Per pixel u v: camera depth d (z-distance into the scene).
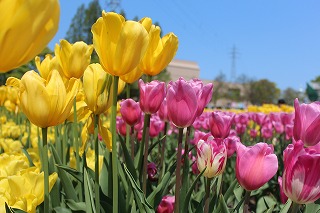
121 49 1.51
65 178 2.10
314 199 1.47
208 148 1.79
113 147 1.65
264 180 1.58
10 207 1.34
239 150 1.62
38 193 1.54
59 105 1.36
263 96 82.94
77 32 53.66
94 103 1.80
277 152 5.75
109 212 2.00
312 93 11.48
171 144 6.15
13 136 4.92
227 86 84.88
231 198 3.39
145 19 2.01
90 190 1.75
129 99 2.39
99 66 1.83
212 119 2.26
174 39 2.11
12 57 0.84
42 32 0.86
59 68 2.24
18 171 1.70
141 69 2.16
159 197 2.07
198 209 2.02
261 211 3.08
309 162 1.42
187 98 1.73
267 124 5.89
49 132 4.75
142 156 2.28
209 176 1.81
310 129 1.83
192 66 85.62
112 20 1.49
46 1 0.82
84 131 2.29
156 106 2.12
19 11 0.80
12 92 5.40
